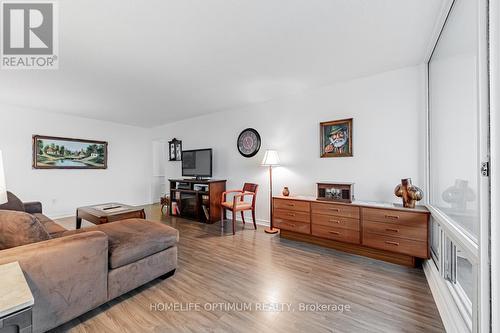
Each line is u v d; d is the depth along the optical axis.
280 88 3.27
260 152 3.96
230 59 2.39
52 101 3.77
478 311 1.02
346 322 1.49
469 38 1.35
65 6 1.56
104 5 1.55
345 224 2.59
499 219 0.91
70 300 1.41
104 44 2.06
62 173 4.60
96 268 1.55
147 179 6.19
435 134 2.18
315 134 3.32
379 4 1.58
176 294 1.82
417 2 1.57
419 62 2.48
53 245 1.37
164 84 3.06
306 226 2.89
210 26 1.81
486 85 0.97
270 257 2.54
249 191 3.90
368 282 1.99
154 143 6.38
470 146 1.35
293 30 1.88
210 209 4.04
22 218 1.43
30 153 4.20
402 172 2.62
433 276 1.88
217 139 4.61
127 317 1.54
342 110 3.05
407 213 2.21
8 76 2.73
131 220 2.37
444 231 1.71
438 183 2.08
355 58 2.39
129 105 4.07
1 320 0.69
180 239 3.18
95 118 5.05
